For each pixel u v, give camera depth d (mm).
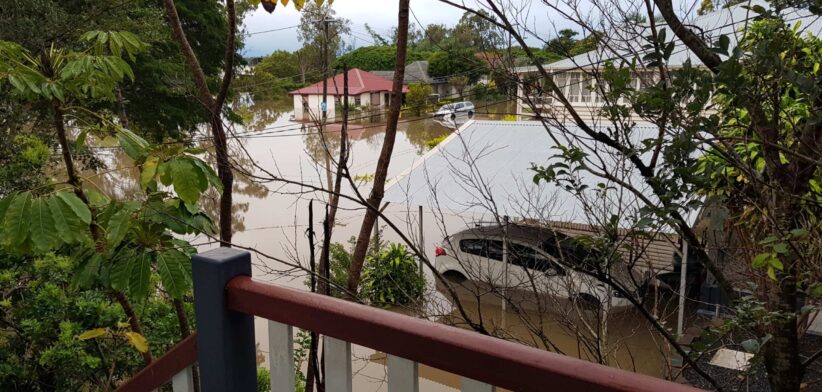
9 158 5848
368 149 21328
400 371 1066
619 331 4082
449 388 5465
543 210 4961
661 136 1727
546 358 884
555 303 3234
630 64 1891
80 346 3766
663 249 4586
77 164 13336
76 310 3914
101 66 2281
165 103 15523
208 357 1341
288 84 22078
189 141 2980
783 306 1869
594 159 4855
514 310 3285
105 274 2139
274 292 1229
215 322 1309
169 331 4238
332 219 3199
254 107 24875
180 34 3006
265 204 14570
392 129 2875
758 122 1757
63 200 1852
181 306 3191
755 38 2025
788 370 1890
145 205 2195
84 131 2234
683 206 1646
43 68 2314
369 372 4602
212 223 2471
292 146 19453
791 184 1807
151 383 1624
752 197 2129
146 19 12656
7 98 6023
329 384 1196
